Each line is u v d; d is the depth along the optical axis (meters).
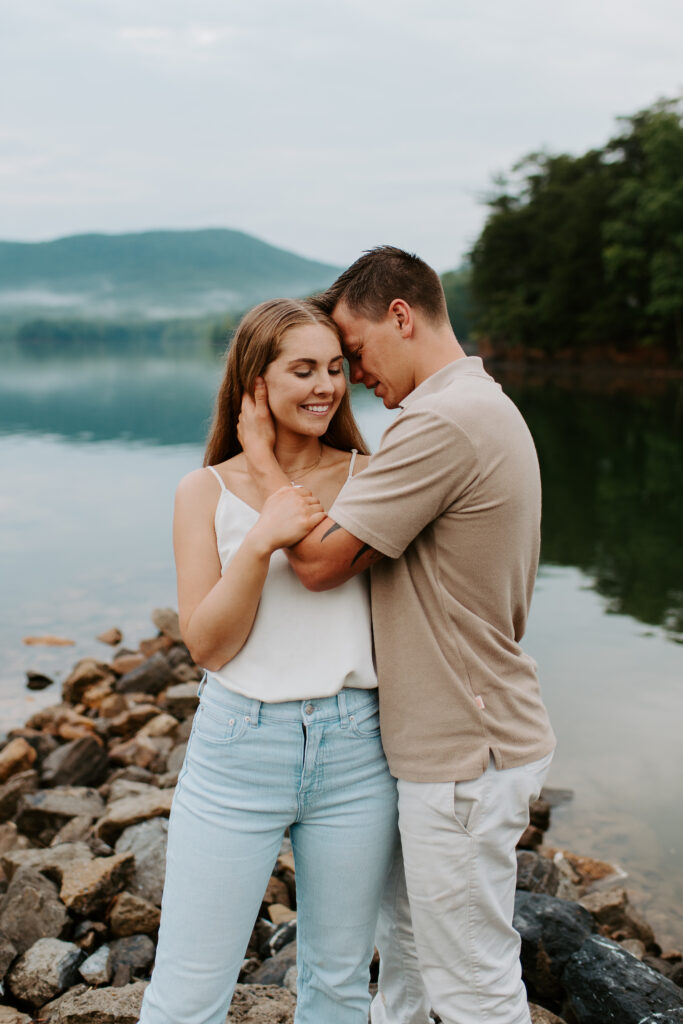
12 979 2.57
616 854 3.74
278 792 1.77
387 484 1.74
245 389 1.91
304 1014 1.96
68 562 9.52
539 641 6.61
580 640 6.62
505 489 1.76
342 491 1.80
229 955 1.78
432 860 1.78
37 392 39.88
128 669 6.30
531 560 1.92
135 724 5.20
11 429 24.17
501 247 57.56
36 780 4.29
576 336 52.03
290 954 2.63
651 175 43.44
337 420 2.11
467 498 1.76
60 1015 2.30
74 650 6.90
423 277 1.95
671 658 6.20
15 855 3.27
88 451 19.16
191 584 1.84
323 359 1.86
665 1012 2.29
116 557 9.74
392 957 2.14
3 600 8.17
